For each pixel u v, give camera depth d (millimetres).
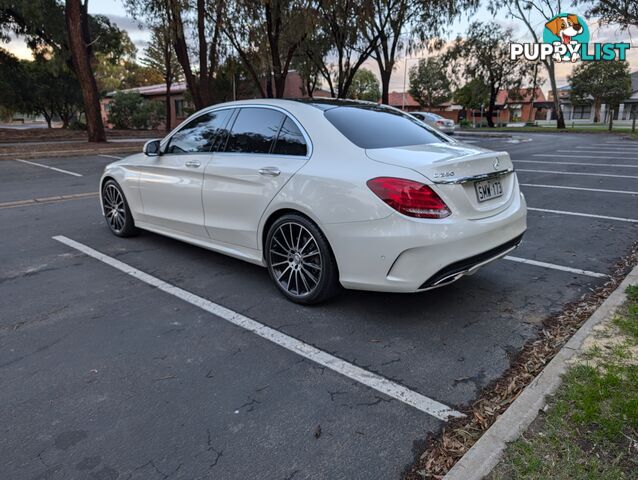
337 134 3457
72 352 3031
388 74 22875
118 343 3148
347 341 3178
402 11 19828
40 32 24469
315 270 3564
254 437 2268
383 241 3053
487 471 1952
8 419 2389
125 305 3740
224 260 4809
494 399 2553
